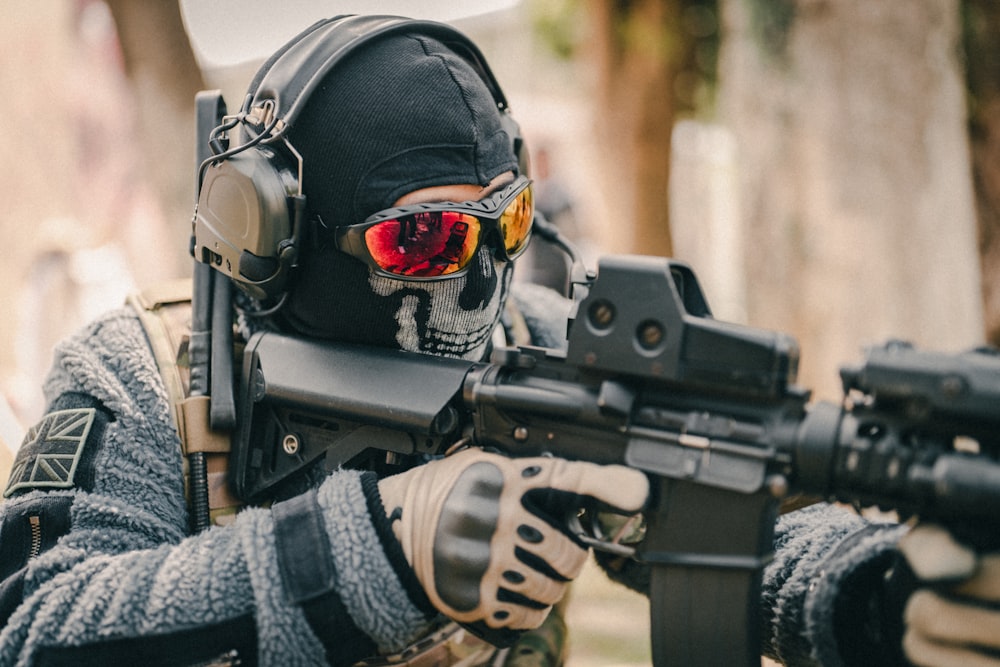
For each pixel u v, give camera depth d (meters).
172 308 1.36
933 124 3.26
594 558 1.42
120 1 4.21
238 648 1.08
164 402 1.27
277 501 1.30
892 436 0.94
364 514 1.09
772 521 1.04
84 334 1.34
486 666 1.41
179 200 4.37
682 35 6.80
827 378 3.50
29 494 1.19
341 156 1.21
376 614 1.07
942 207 3.30
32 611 1.10
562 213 8.70
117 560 1.12
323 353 1.25
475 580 1.05
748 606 1.03
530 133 12.85
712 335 1.01
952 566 0.87
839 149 3.36
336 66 1.23
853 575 1.08
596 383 1.09
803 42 3.43
